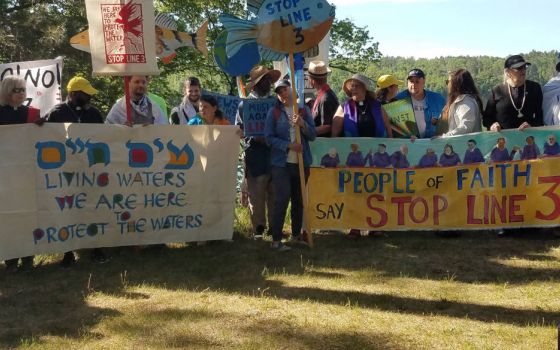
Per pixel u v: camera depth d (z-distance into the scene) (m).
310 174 6.91
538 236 6.90
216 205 6.57
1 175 5.64
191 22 25.92
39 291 5.21
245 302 4.88
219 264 5.96
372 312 4.62
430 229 6.86
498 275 5.50
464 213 6.82
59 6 19.88
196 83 7.49
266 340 4.12
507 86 6.80
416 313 4.59
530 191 6.71
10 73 7.22
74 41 7.09
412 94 7.07
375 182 6.91
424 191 6.87
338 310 4.68
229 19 6.41
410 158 6.87
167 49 8.38
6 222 5.66
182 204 6.44
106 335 4.24
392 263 5.93
